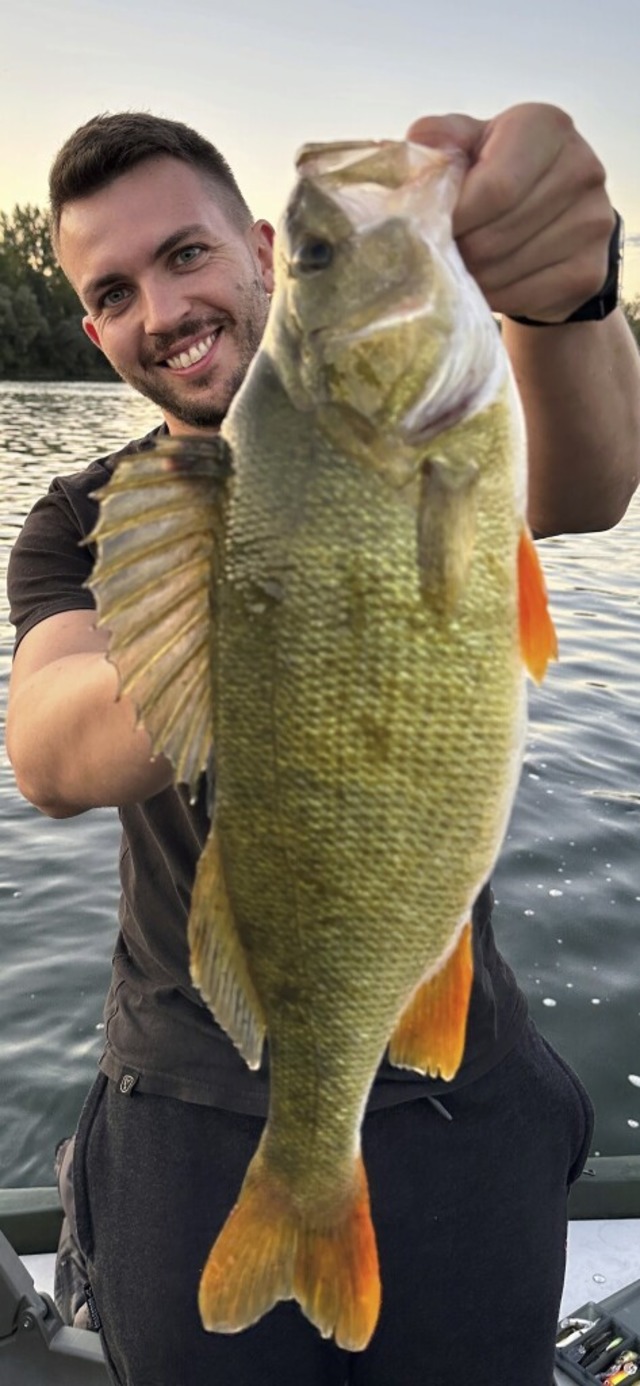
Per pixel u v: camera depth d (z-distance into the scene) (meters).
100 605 0.29
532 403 0.35
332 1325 0.34
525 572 0.30
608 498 0.39
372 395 0.29
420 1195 0.48
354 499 0.29
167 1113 0.50
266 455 0.30
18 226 14.47
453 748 0.30
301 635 0.30
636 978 1.18
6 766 1.78
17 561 0.55
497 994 0.52
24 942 1.24
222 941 0.33
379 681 0.29
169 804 0.51
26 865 1.43
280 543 0.30
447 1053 0.32
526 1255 0.50
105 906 1.33
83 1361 0.55
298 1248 0.35
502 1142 0.50
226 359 0.60
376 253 0.29
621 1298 0.62
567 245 0.28
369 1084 0.33
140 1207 0.50
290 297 0.30
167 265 0.58
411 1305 0.49
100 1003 1.13
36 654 0.48
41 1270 0.66
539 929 1.27
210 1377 0.48
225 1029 0.33
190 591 0.31
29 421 8.35
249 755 0.31
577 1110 0.54
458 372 0.29
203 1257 0.48
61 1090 1.01
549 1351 0.51
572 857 1.44
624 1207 0.70
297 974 0.32
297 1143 0.34
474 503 0.29
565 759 1.76
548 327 0.33
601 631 2.55
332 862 0.31
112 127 0.57
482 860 0.31
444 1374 0.50
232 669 0.31
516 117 0.27
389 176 0.29
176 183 0.58
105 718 0.38
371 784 0.30
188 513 0.30
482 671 0.30
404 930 0.31
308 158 0.30
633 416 0.38
